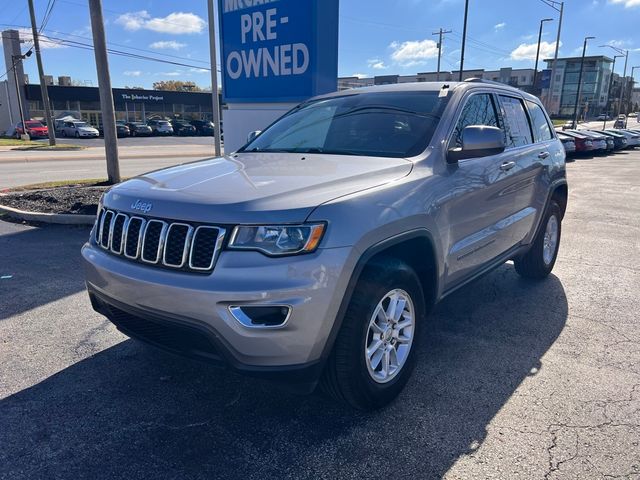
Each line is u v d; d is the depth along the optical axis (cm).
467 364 372
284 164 345
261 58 883
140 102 6206
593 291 530
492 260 435
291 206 263
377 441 284
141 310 284
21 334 414
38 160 2244
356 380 287
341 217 269
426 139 362
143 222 288
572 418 305
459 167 369
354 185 296
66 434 289
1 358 375
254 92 912
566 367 368
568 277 578
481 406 318
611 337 419
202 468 262
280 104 880
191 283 261
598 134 2961
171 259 275
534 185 495
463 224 372
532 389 338
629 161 2508
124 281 287
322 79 825
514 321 451
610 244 734
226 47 941
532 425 298
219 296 253
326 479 255
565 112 11012
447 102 391
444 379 351
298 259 255
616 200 1155
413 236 309
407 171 330
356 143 383
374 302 287
